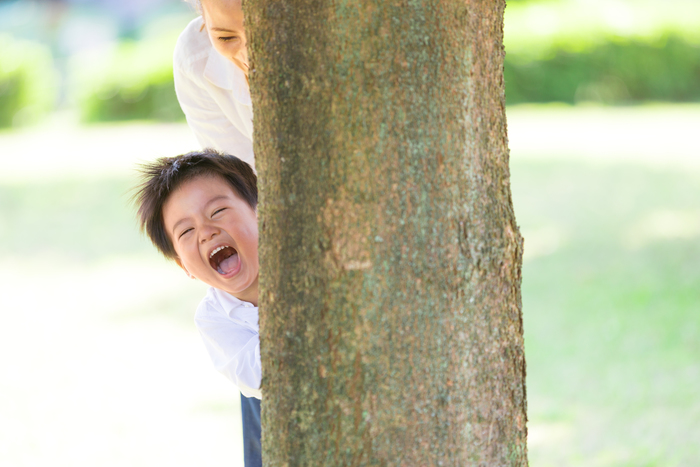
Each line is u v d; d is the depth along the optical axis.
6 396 6.66
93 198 15.34
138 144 21.70
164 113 28.56
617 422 5.45
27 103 28.58
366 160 1.77
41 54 31.64
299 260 1.83
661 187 13.90
